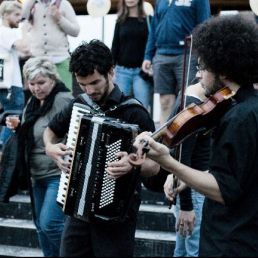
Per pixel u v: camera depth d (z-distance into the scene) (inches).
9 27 198.1
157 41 197.5
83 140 105.2
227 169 80.7
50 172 144.3
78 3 266.5
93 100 112.3
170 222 185.6
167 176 111.2
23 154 145.9
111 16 265.4
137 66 216.5
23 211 200.1
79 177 105.9
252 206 83.0
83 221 110.0
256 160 82.1
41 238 152.3
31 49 201.6
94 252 109.0
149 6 228.2
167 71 196.1
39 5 200.5
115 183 100.8
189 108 89.7
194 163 120.1
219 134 83.0
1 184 146.6
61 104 143.2
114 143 100.3
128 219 107.9
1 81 194.4
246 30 83.8
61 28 202.4
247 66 83.6
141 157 83.0
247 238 82.7
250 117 81.7
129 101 110.6
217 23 84.9
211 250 84.4
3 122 154.6
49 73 142.9
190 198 120.0
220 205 84.5
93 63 106.7
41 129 143.3
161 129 89.4
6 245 192.1
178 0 190.7
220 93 86.6
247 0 261.6
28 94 209.2
